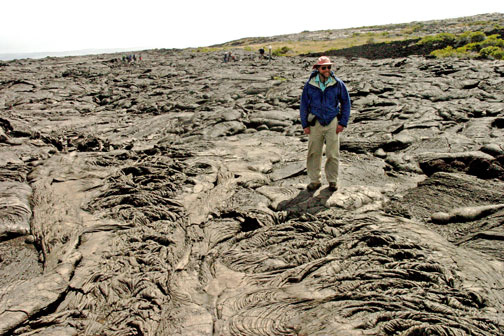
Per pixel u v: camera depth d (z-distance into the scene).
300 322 2.56
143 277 3.31
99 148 8.61
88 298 3.09
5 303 2.89
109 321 2.82
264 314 2.69
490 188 4.64
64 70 31.58
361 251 3.42
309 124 4.66
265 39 82.62
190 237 4.04
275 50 44.31
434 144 6.97
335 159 4.79
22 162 7.00
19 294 3.01
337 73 20.52
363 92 12.62
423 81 14.18
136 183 5.70
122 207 4.87
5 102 16.73
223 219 4.44
